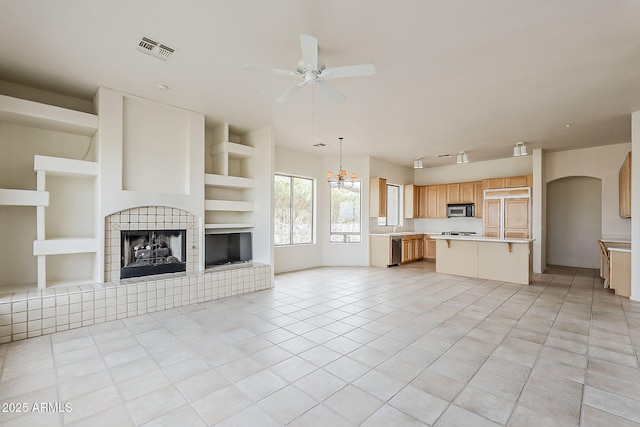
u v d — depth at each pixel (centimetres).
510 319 360
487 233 751
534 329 328
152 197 408
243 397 205
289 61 310
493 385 221
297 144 647
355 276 626
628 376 233
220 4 225
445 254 659
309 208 746
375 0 219
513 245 567
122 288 359
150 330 322
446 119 481
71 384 220
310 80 263
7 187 354
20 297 307
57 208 381
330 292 488
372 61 305
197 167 455
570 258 755
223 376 231
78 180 397
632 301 437
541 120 482
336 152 723
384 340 298
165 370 240
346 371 240
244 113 460
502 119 478
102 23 248
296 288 516
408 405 197
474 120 484
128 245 396
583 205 740
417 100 405
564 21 242
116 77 344
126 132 397
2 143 352
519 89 369
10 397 204
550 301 437
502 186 744
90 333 314
